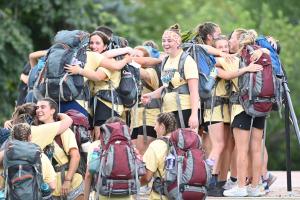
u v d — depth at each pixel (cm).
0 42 4712
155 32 8562
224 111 2495
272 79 2428
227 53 2491
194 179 2070
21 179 2030
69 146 2164
